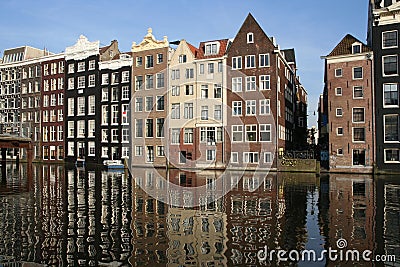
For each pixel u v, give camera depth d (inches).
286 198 721.0
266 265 338.0
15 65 2544.3
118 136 2047.2
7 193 806.5
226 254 368.2
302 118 2504.9
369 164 1406.3
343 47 1508.4
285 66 1808.6
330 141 1480.1
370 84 1428.4
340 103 1472.7
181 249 382.9
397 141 1373.0
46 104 2391.7
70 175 1332.4
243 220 514.3
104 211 583.5
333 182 1056.2
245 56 1632.6
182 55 1750.7
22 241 413.4
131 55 2116.1
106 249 384.2
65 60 2298.2
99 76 2137.1
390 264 342.3
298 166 1453.0
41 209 604.4
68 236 433.7
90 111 2182.6
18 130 2502.5
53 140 2343.8
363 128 1432.1
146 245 398.3
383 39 1413.6
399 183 1026.7
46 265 340.2
